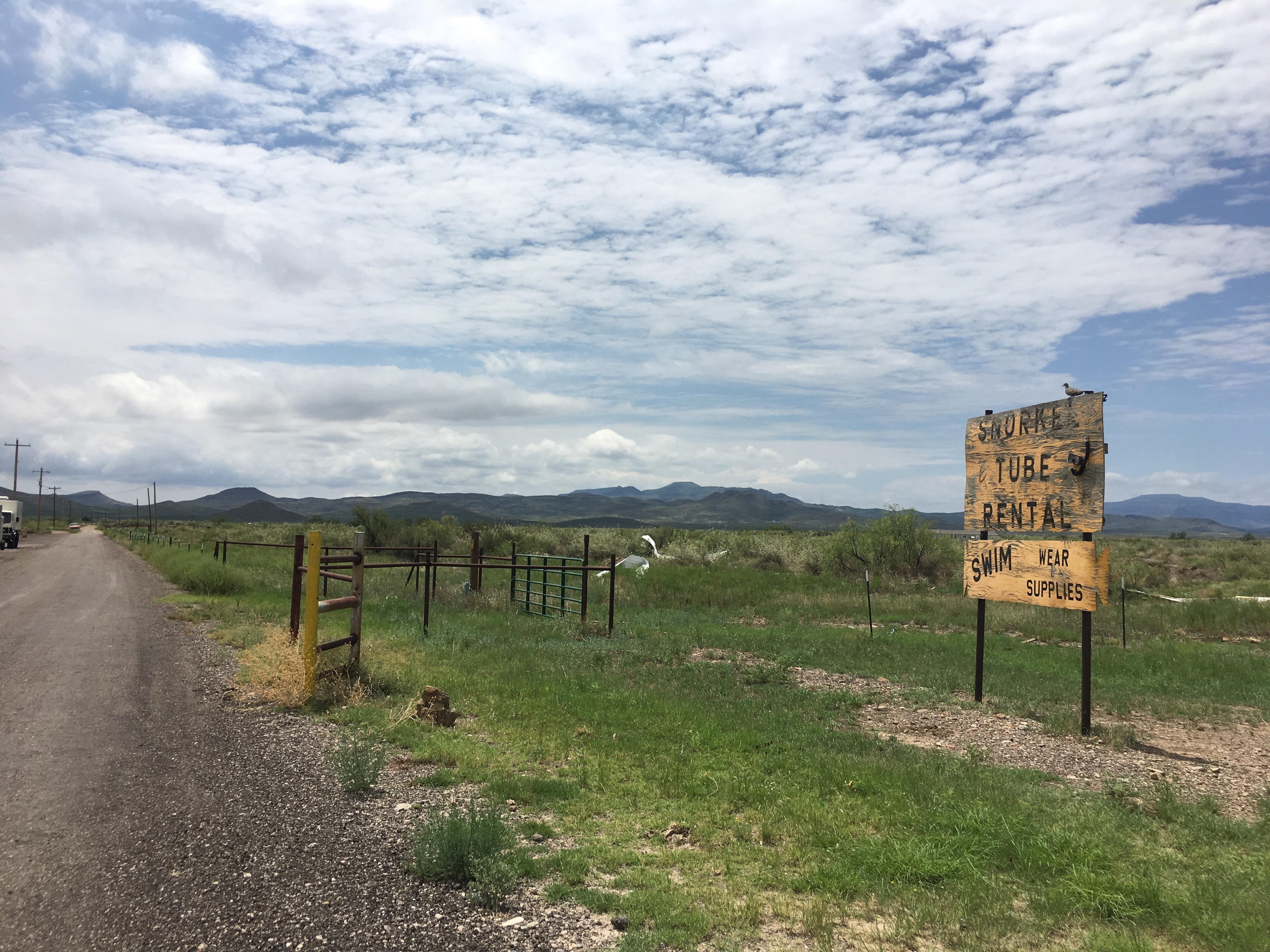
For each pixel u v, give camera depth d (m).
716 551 35.88
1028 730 8.86
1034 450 10.04
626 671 11.52
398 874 4.41
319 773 6.27
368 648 11.68
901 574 26.84
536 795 5.93
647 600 20.89
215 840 4.84
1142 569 29.39
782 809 5.74
